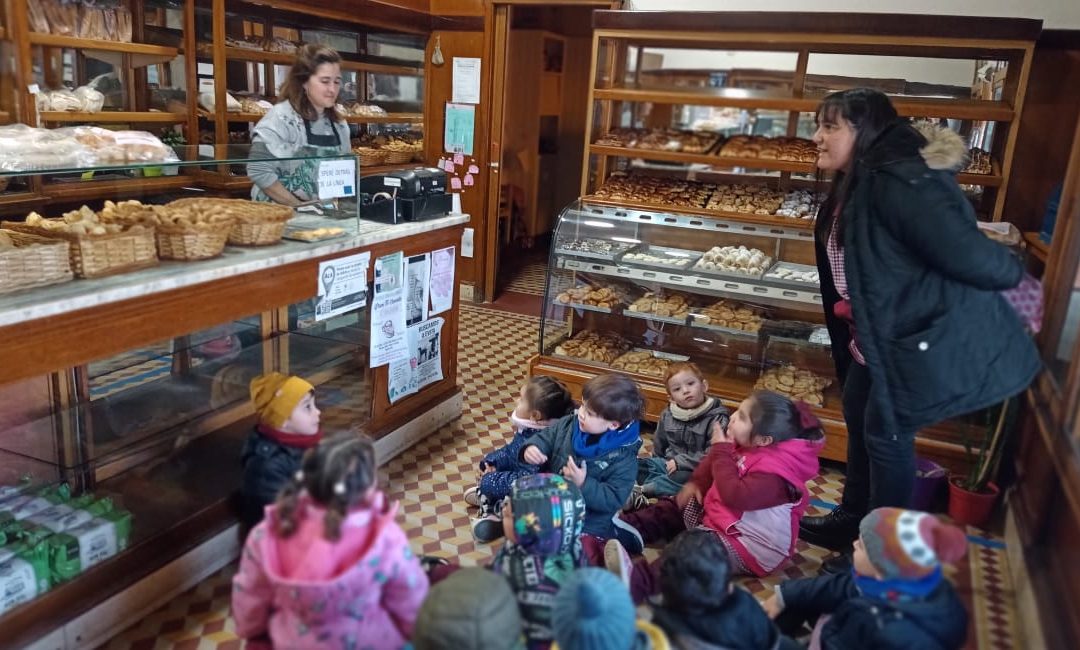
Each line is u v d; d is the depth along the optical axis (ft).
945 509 10.78
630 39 15.71
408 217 11.44
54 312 6.61
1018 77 11.75
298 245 9.57
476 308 20.94
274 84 17.92
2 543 7.23
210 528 8.64
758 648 5.94
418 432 12.16
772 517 8.81
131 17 14.24
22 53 12.07
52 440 8.64
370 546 5.44
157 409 9.37
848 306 8.87
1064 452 8.23
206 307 8.13
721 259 13.01
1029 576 8.32
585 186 15.03
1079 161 9.59
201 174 10.19
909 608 6.00
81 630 7.18
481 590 4.99
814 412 11.92
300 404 8.33
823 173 13.87
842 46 14.23
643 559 9.21
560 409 10.40
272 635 5.53
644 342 14.16
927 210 7.15
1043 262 10.94
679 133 15.93
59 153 10.00
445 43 20.04
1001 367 7.54
